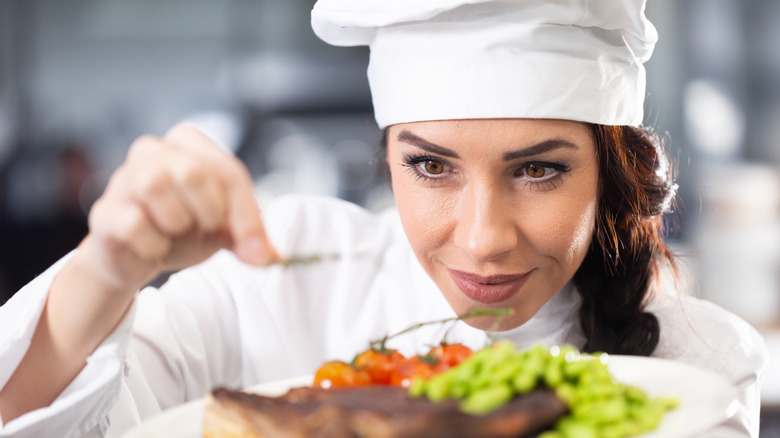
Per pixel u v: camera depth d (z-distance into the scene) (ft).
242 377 4.95
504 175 3.45
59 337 2.95
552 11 3.35
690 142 12.90
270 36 12.10
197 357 4.50
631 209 4.00
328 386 2.87
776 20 12.58
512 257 3.52
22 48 12.05
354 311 5.09
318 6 3.84
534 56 3.36
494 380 2.46
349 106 12.06
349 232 5.27
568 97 3.39
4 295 11.95
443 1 3.36
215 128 12.09
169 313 4.46
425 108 3.45
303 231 5.27
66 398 2.87
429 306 4.85
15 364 2.92
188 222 2.34
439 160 3.53
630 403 2.63
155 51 12.11
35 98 12.14
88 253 2.84
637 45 3.73
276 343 4.85
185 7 12.00
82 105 12.21
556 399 2.47
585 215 3.60
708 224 11.52
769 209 11.73
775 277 11.16
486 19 3.38
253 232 2.33
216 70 12.13
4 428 2.81
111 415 3.34
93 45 12.09
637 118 3.86
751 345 4.32
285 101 12.07
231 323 4.89
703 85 12.89
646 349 4.30
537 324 4.42
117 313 2.96
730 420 3.88
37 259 12.16
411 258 5.02
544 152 3.38
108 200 2.40
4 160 12.06
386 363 3.01
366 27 3.73
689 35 12.82
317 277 5.13
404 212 3.72
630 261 4.25
